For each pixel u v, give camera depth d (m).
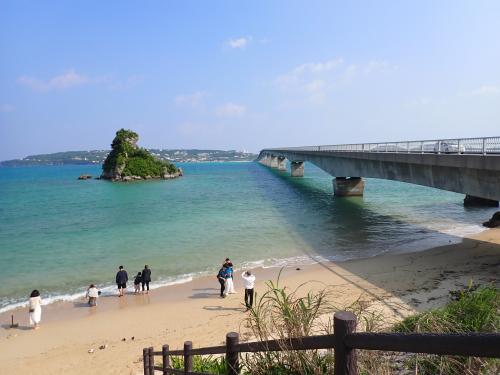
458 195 48.09
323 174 110.94
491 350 1.18
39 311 12.08
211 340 10.55
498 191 15.75
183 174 117.19
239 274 16.81
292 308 4.36
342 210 35.81
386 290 13.49
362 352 3.62
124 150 98.75
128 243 23.41
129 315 12.79
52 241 24.53
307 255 19.72
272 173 117.12
